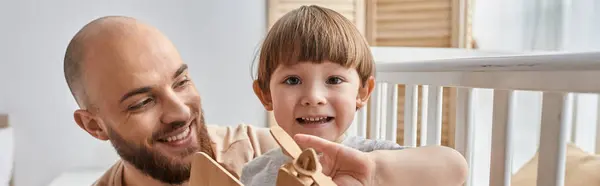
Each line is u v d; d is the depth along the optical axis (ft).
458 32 5.53
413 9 5.69
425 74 2.46
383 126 3.38
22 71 4.25
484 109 5.54
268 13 5.20
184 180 2.38
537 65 1.52
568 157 3.62
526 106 6.26
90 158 4.45
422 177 1.17
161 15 4.69
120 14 4.50
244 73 5.14
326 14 1.95
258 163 2.11
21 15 4.23
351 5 5.60
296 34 1.82
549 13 6.34
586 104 5.80
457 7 5.53
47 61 4.31
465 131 2.25
